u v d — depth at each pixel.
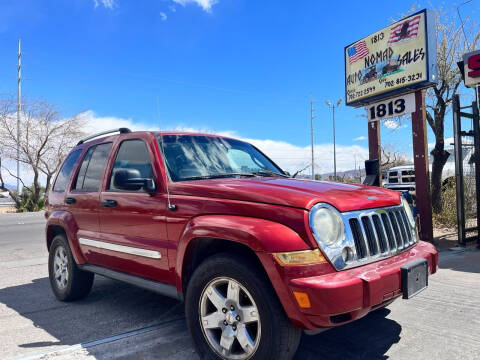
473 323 3.73
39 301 4.87
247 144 4.76
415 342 3.33
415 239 3.49
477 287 4.87
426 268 3.10
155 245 3.40
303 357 3.09
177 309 4.39
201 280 2.92
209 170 3.79
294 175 4.70
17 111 26.95
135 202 3.63
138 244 3.58
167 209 3.29
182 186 3.27
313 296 2.38
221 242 2.97
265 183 3.12
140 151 3.87
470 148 8.58
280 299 2.49
